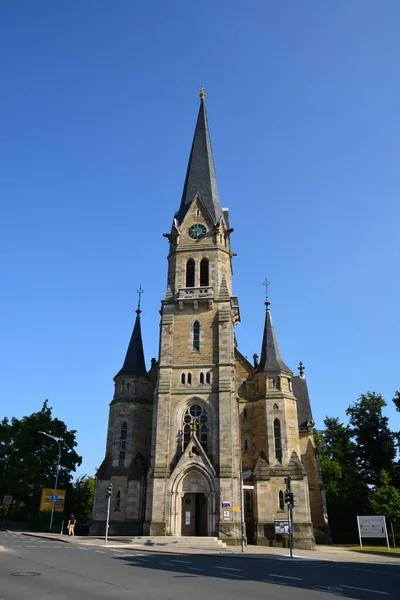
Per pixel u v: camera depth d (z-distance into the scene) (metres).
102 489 56.91
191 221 65.25
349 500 77.50
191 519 53.25
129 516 55.19
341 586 20.25
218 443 53.19
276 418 57.84
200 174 69.69
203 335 58.47
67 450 76.12
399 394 64.19
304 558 36.47
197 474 52.03
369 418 81.81
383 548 53.56
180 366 57.38
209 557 35.22
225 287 61.16
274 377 59.88
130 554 34.69
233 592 18.03
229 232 66.62
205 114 76.38
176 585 19.59
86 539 50.16
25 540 45.28
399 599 16.86
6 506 75.06
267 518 53.25
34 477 71.38
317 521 63.16
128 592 17.36
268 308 66.12
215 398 55.31
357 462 82.31
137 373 62.34
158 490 51.75
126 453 58.19
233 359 57.50
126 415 59.94
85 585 18.70
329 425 95.50
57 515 78.56
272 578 22.80
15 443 73.56
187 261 63.44
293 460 55.78
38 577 20.47
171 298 60.97
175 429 54.84
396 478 74.44
